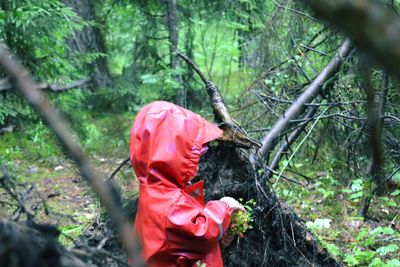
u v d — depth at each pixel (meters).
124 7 8.60
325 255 3.61
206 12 8.68
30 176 5.95
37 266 1.19
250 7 7.83
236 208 2.91
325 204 5.46
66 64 6.50
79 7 8.70
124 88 8.26
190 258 2.59
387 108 5.03
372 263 4.06
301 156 6.37
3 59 0.89
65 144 0.98
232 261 3.41
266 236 3.46
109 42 9.09
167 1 7.95
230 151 3.44
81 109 7.75
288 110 4.80
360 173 5.76
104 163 6.17
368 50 0.65
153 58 8.47
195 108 8.16
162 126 2.69
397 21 0.64
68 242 3.97
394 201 5.57
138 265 1.02
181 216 2.56
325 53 5.39
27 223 1.48
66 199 5.29
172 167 2.63
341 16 0.65
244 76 8.10
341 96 5.04
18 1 5.91
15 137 6.65
